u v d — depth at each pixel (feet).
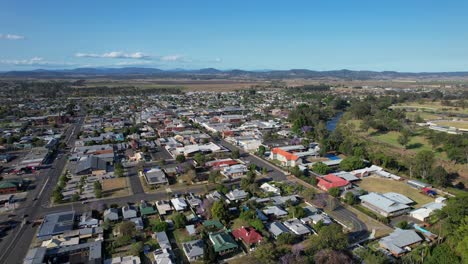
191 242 191.72
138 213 239.50
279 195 269.23
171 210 243.81
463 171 333.01
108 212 230.48
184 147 412.16
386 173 323.98
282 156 366.43
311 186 296.92
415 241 195.11
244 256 184.14
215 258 177.78
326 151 408.67
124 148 424.05
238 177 319.68
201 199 262.67
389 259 179.22
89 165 326.24
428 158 323.57
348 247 189.98
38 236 199.31
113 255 185.16
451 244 185.26
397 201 249.96
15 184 284.00
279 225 214.28
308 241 199.93
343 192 274.36
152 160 373.81
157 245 195.11
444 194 276.82
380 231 214.07
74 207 250.37
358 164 337.52
